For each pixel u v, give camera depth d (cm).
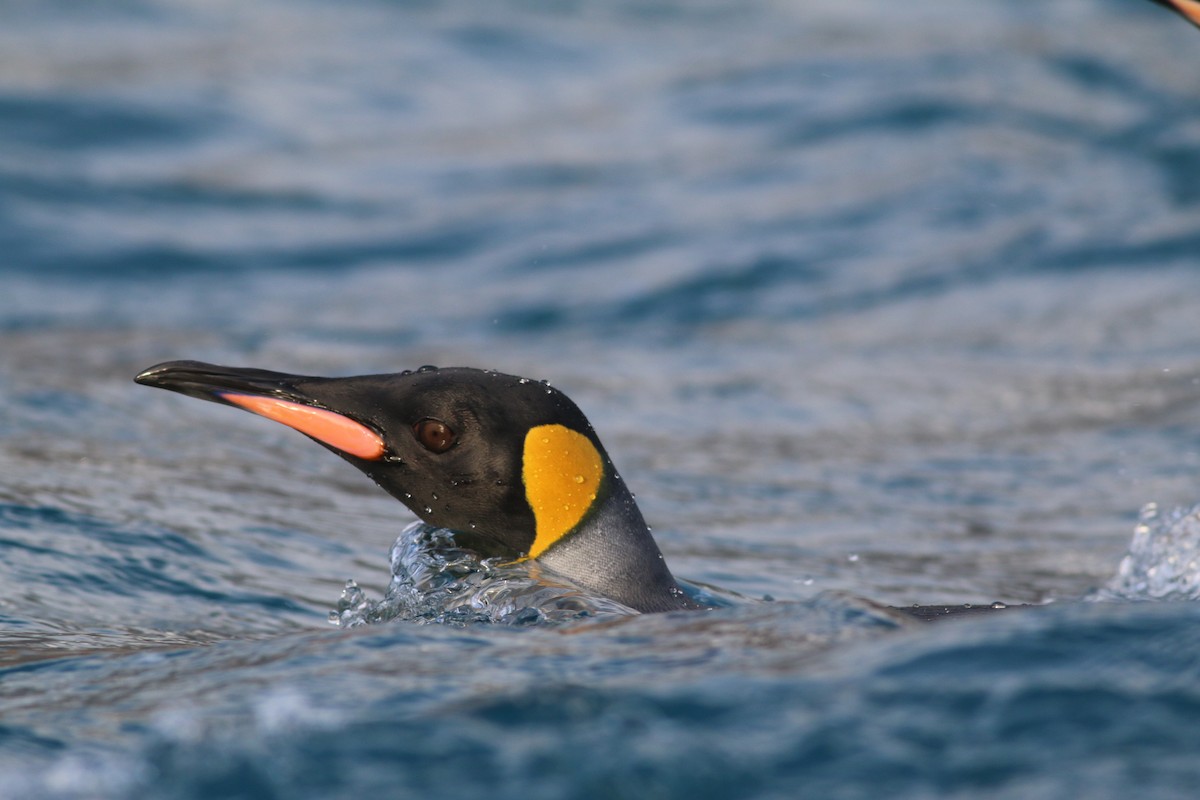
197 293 2098
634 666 572
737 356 1922
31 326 1880
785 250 2280
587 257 2280
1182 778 469
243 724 525
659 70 3284
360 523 1209
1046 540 1278
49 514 1071
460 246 2333
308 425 909
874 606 628
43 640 798
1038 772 475
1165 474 1475
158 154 2658
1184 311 2031
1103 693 518
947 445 1591
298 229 2383
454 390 905
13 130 2642
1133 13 3800
